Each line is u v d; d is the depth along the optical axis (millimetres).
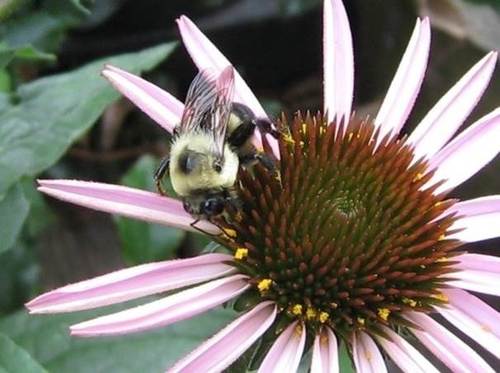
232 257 142
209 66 148
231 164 137
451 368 139
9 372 144
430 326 144
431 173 152
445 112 159
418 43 161
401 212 147
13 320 178
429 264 147
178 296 133
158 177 142
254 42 316
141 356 175
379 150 150
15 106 174
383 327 144
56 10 175
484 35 279
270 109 308
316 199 145
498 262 148
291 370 135
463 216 152
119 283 132
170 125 147
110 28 302
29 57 176
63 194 137
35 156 171
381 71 302
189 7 304
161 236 210
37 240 248
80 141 287
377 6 295
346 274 144
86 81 178
